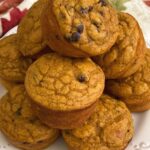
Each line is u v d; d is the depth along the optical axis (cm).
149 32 54
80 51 35
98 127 38
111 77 40
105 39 35
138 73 41
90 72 36
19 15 55
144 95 41
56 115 36
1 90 44
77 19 34
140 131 40
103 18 35
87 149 37
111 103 39
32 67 37
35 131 38
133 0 60
